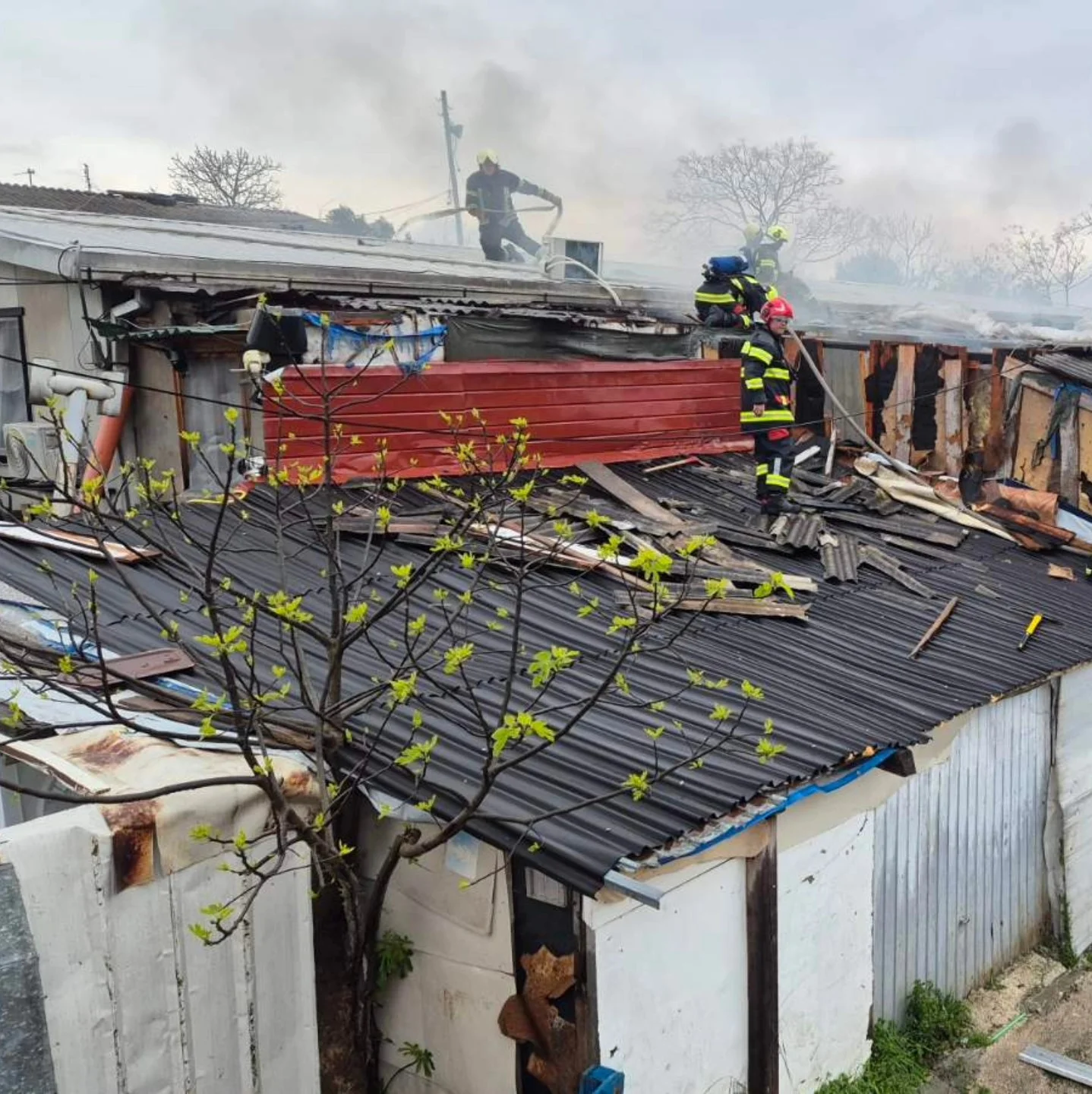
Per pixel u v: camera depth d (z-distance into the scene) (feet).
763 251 41.81
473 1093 15.87
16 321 30.35
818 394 36.29
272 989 13.04
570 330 30.12
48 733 13.74
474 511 15.71
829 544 27.20
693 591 22.50
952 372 33.42
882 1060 20.85
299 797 12.92
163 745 13.09
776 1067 17.80
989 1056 22.09
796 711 17.43
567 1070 14.71
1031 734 25.49
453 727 15.11
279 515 16.51
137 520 21.77
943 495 32.91
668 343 32.99
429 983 16.03
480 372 28.09
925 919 22.63
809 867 18.39
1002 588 26.89
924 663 21.11
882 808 20.93
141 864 11.34
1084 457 31.35
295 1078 13.44
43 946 10.55
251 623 12.61
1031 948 26.58
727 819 14.25
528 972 14.82
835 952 19.35
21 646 13.97
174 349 26.66
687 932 15.98
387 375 26.13
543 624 19.69
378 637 18.03
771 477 28.55
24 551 19.85
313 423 24.99
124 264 26.53
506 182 48.16
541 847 12.38
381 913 16.31
